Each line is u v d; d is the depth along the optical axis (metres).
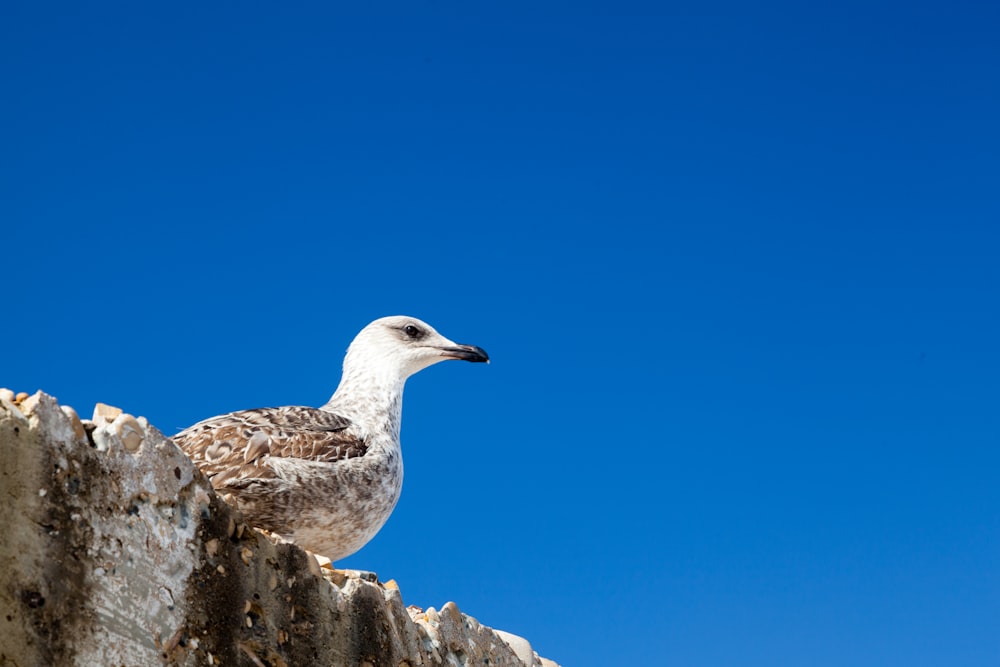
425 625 9.46
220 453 9.02
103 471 6.89
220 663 7.31
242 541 7.72
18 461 6.47
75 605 6.58
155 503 7.18
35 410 6.60
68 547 6.62
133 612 6.88
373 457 9.64
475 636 10.09
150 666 6.89
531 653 11.14
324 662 8.05
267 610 7.73
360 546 9.66
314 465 9.16
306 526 9.14
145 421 7.27
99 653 6.64
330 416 9.81
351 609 8.42
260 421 9.35
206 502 7.51
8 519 6.37
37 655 6.35
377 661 8.55
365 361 10.83
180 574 7.22
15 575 6.34
